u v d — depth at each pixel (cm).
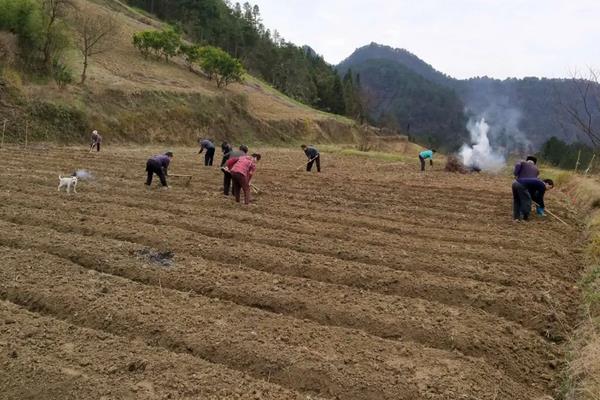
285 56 9356
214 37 7888
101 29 3538
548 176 2017
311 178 1789
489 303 671
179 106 3622
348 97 9669
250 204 1198
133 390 429
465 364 513
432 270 788
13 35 2719
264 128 4447
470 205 1388
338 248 859
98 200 1124
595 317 622
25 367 449
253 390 445
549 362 547
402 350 531
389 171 2353
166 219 973
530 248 952
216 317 577
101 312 565
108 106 3075
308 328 568
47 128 2558
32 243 772
